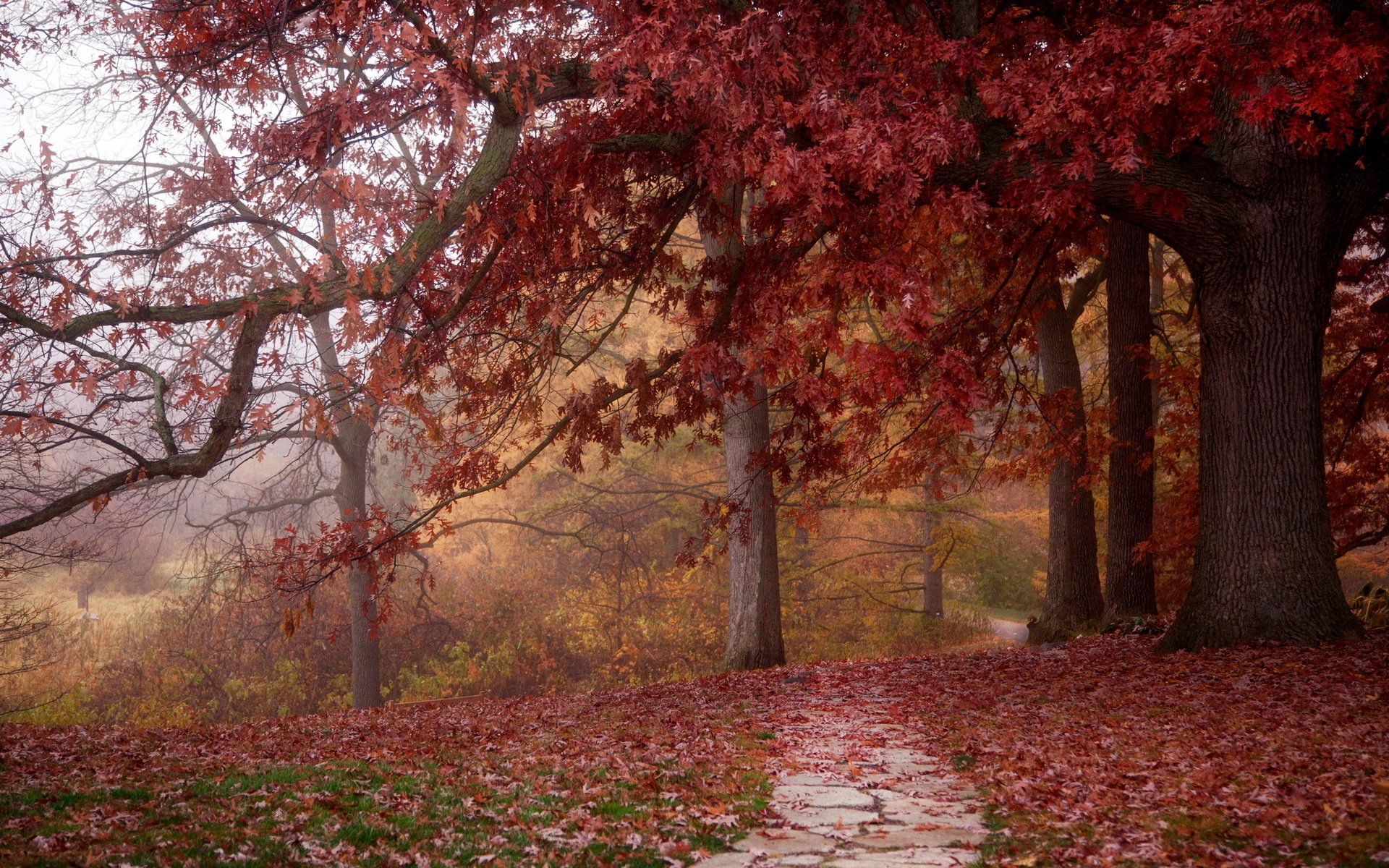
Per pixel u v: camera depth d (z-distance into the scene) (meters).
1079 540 17.86
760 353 9.92
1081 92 8.51
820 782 7.20
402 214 8.26
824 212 9.45
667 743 8.70
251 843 5.11
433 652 27.55
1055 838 5.35
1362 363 17.77
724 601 28.89
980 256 13.80
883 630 29.27
